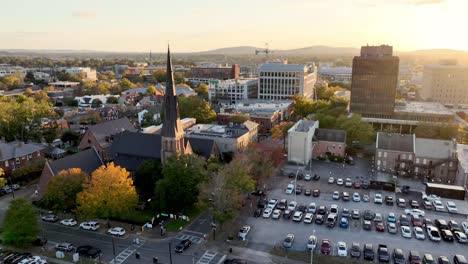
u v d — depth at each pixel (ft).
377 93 594.65
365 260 215.72
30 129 465.88
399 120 578.66
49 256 222.28
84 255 221.87
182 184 266.36
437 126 458.91
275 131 453.17
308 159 396.37
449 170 345.10
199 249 228.84
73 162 310.86
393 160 365.20
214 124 518.78
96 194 241.96
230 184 258.16
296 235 245.04
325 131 421.18
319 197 307.58
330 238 240.94
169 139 300.81
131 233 249.14
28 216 226.17
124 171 257.14
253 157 320.29
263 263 213.25
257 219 268.41
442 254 221.05
